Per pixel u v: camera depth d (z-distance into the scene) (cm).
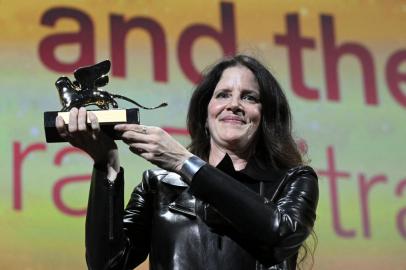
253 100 469
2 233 796
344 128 905
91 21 874
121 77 865
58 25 865
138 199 459
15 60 845
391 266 871
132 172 830
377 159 902
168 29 889
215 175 409
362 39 938
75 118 405
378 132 911
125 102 861
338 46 930
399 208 891
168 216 441
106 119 411
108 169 427
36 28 858
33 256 798
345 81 921
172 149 412
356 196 884
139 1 890
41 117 835
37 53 852
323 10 936
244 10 916
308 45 922
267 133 468
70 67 857
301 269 498
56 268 802
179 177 450
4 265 790
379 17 948
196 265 423
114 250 427
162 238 436
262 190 446
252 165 456
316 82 913
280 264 434
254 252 423
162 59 879
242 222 407
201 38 895
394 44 944
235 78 470
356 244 868
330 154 892
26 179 815
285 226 411
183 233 432
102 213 422
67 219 815
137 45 877
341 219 872
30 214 807
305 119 898
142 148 410
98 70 425
